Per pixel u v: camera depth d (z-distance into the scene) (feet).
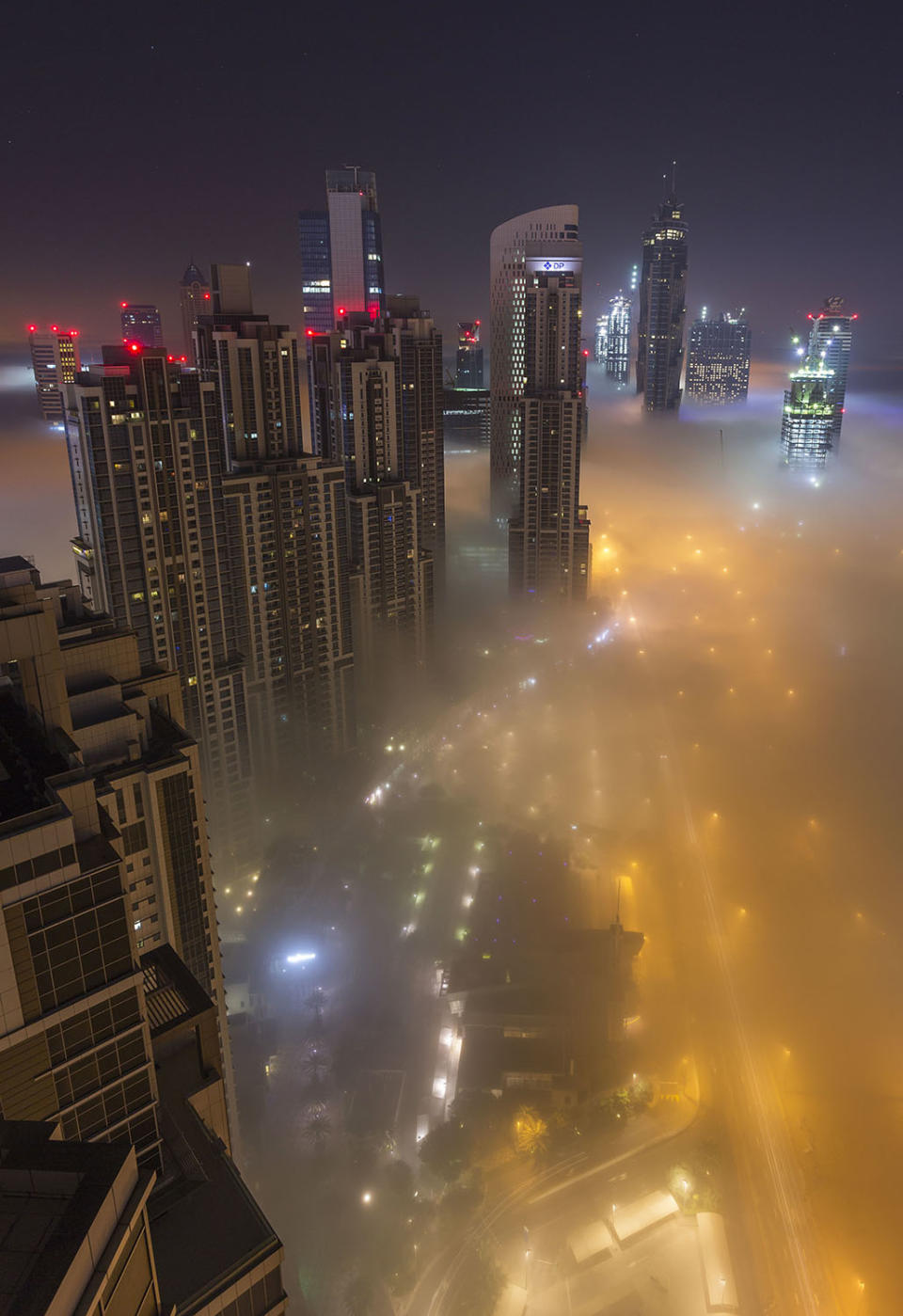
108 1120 163.32
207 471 581.94
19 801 143.13
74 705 305.12
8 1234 93.91
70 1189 99.91
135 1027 160.15
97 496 538.06
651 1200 419.95
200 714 622.13
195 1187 175.83
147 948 343.26
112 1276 99.60
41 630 164.55
